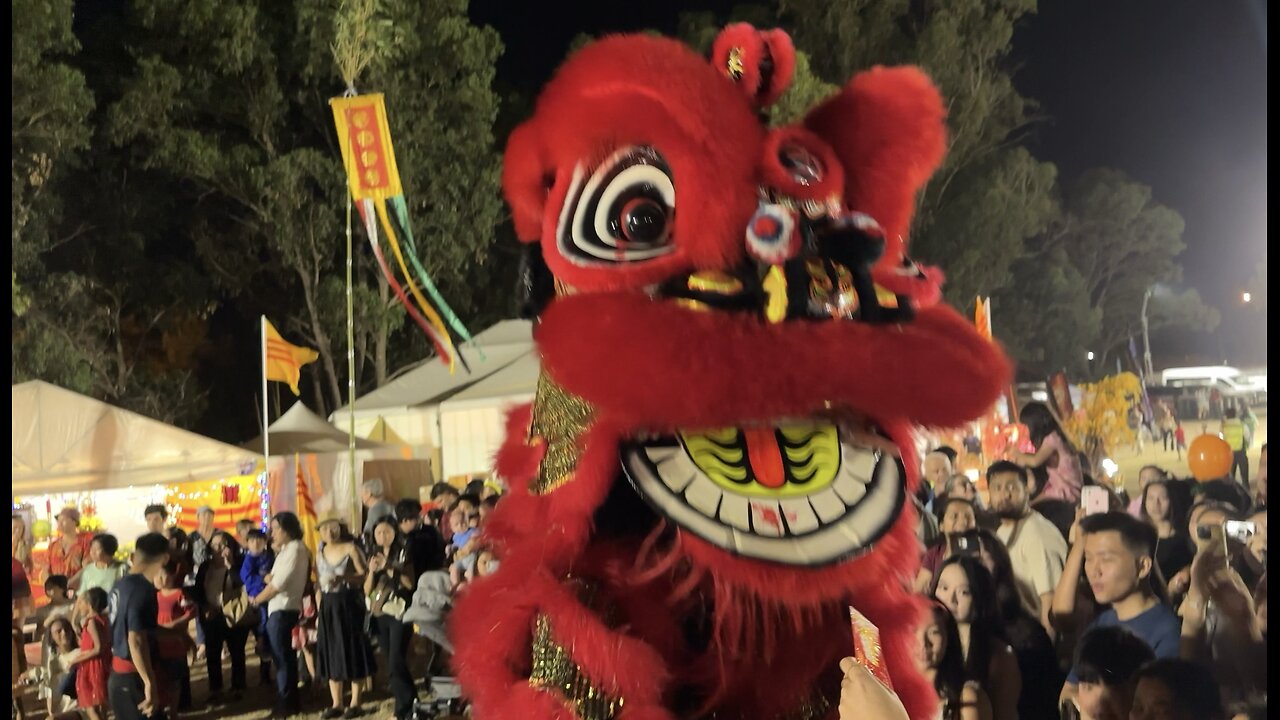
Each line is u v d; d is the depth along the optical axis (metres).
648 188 1.15
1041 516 4.08
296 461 8.81
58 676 6.10
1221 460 4.01
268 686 7.54
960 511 3.94
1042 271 23.98
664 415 1.03
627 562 1.14
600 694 1.05
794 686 1.12
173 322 16.92
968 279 20.34
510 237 17.09
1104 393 9.53
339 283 14.87
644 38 1.20
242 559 7.61
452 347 10.85
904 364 1.08
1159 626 3.26
